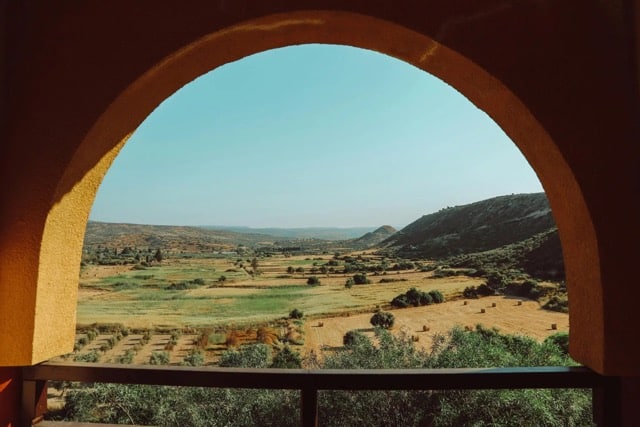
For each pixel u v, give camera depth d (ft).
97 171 6.78
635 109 5.71
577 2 5.88
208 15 6.12
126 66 6.14
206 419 30.91
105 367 6.10
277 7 6.03
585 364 5.84
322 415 26.99
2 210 5.94
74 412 30.99
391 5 5.95
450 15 5.91
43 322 5.95
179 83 6.93
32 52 6.20
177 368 6.07
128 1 6.21
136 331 86.63
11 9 6.17
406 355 37.40
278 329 85.25
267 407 31.01
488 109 6.75
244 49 6.73
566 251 6.34
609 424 5.60
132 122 6.88
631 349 5.42
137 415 31.22
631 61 5.76
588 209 5.60
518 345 36.70
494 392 24.41
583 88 5.78
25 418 6.10
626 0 5.82
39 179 6.01
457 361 34.86
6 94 6.10
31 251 5.89
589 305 5.77
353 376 5.86
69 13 6.24
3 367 5.84
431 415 25.62
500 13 5.89
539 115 5.76
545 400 23.76
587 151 5.69
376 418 26.32
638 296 5.47
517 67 5.82
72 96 6.13
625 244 5.54
